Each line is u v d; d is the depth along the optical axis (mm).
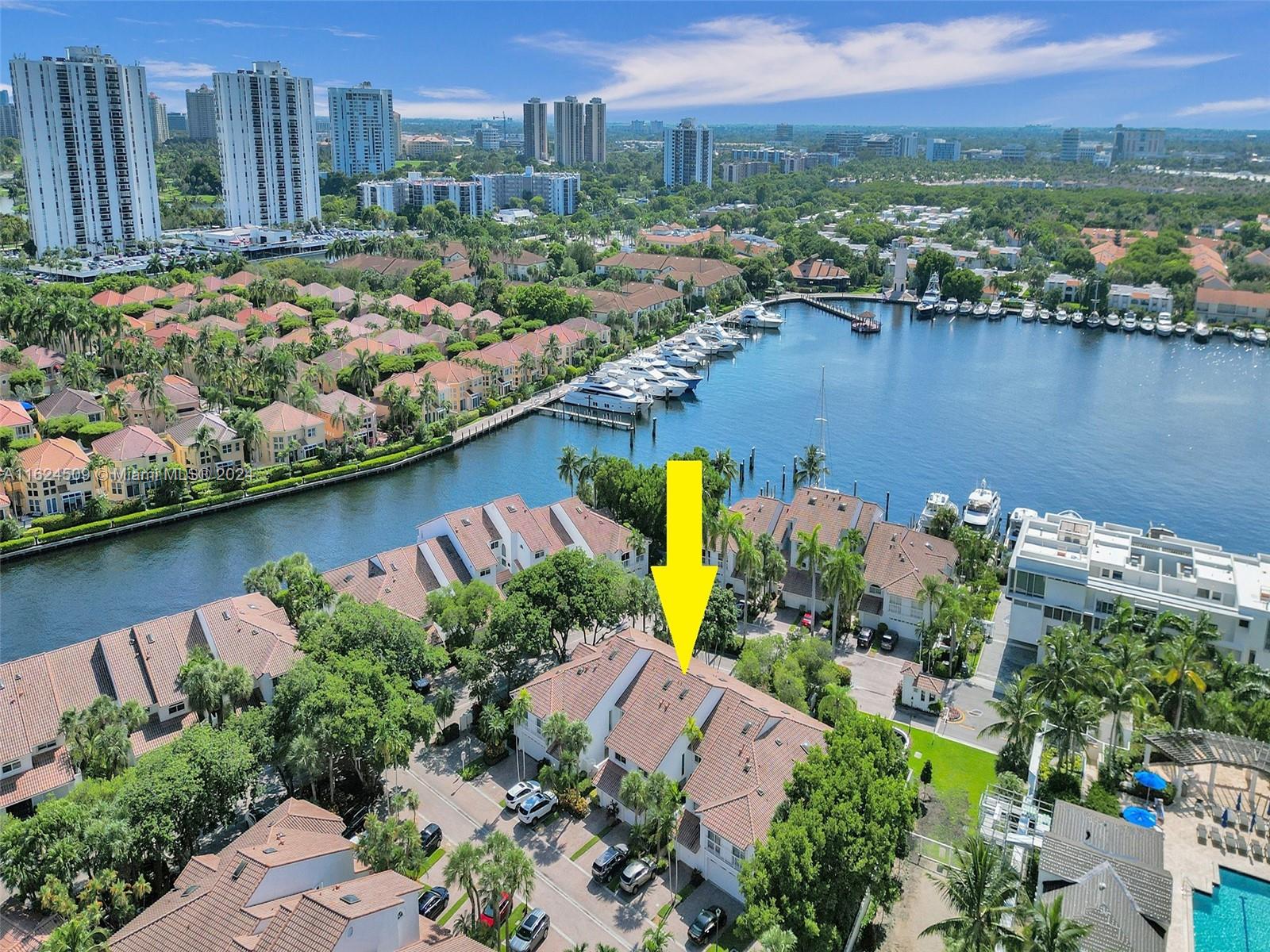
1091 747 90375
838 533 127438
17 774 85000
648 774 82312
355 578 115062
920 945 70188
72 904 66625
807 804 70688
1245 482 185375
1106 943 61188
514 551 122625
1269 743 80750
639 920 72000
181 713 94438
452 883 73688
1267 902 68938
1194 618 103938
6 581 139250
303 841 69625
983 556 131250
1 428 171125
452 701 92750
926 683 100438
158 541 153875
